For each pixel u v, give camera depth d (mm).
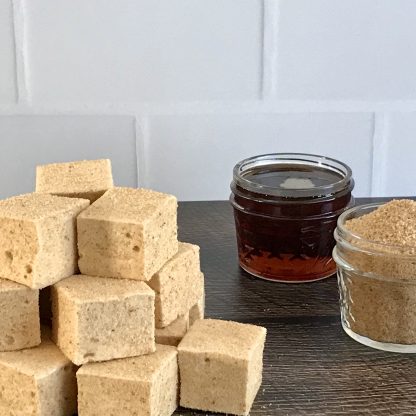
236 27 530
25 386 307
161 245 337
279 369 344
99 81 536
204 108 544
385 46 541
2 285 319
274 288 416
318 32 534
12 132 541
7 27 520
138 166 555
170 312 342
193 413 323
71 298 308
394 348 357
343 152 561
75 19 522
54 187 370
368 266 351
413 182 573
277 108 547
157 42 530
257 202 407
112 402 307
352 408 318
